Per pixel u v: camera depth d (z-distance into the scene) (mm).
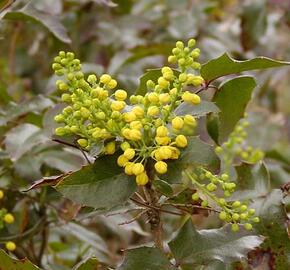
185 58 522
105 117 517
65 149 742
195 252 557
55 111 667
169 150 508
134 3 1279
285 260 591
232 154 776
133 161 523
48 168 735
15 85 1040
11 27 1088
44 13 730
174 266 544
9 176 712
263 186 623
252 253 594
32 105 708
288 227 601
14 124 741
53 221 702
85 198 522
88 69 822
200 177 548
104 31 1085
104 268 643
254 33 1093
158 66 1047
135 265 543
